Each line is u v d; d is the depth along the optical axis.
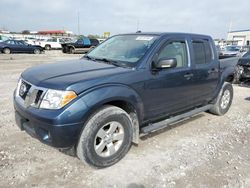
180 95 4.29
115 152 3.38
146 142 4.14
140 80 3.52
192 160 3.62
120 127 3.39
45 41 34.88
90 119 3.07
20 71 11.96
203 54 4.84
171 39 4.10
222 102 5.66
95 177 3.13
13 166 3.27
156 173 3.27
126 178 3.14
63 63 4.00
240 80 9.86
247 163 3.61
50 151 3.69
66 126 2.85
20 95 3.42
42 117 2.88
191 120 5.34
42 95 2.97
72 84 2.93
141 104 3.60
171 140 4.27
